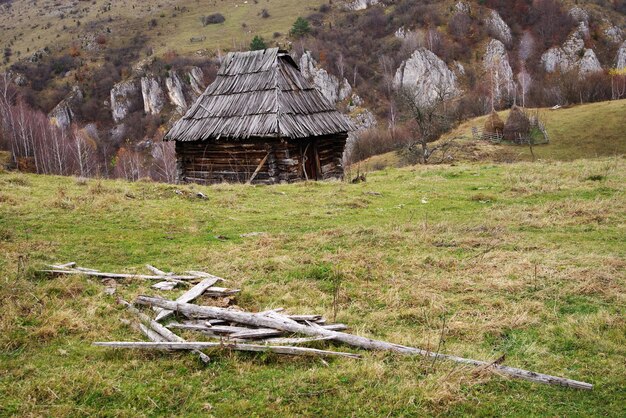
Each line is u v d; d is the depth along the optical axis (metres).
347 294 8.92
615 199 16.25
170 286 8.84
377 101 111.50
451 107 84.38
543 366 6.76
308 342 7.01
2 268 9.19
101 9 179.12
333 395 6.08
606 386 6.32
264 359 6.68
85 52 136.62
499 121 59.19
